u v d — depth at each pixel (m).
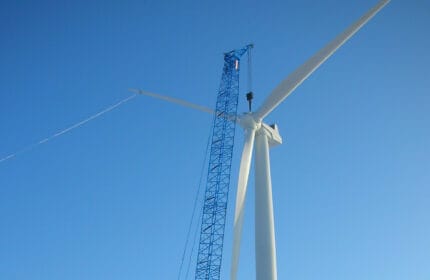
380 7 37.41
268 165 41.97
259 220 38.84
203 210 47.59
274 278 36.41
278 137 44.34
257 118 43.28
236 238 38.97
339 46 40.06
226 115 49.31
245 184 41.28
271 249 37.34
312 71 41.47
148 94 49.38
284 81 42.59
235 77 55.50
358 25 38.62
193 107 48.28
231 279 37.56
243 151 42.22
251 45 56.06
